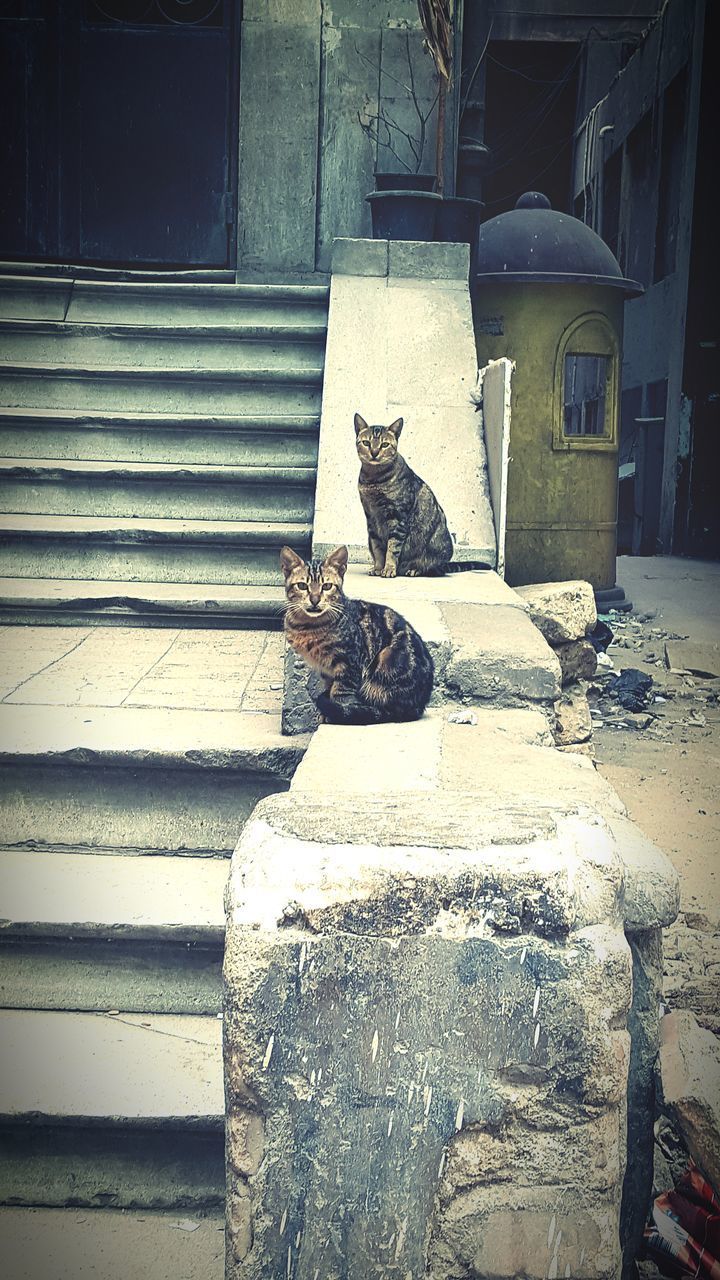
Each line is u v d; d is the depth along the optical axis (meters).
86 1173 3.15
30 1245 2.98
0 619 5.96
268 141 8.70
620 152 19.95
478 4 8.88
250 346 7.75
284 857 2.14
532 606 5.85
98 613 5.94
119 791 3.97
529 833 2.21
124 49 8.85
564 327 8.59
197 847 3.99
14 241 9.07
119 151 8.98
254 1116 2.10
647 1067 2.55
